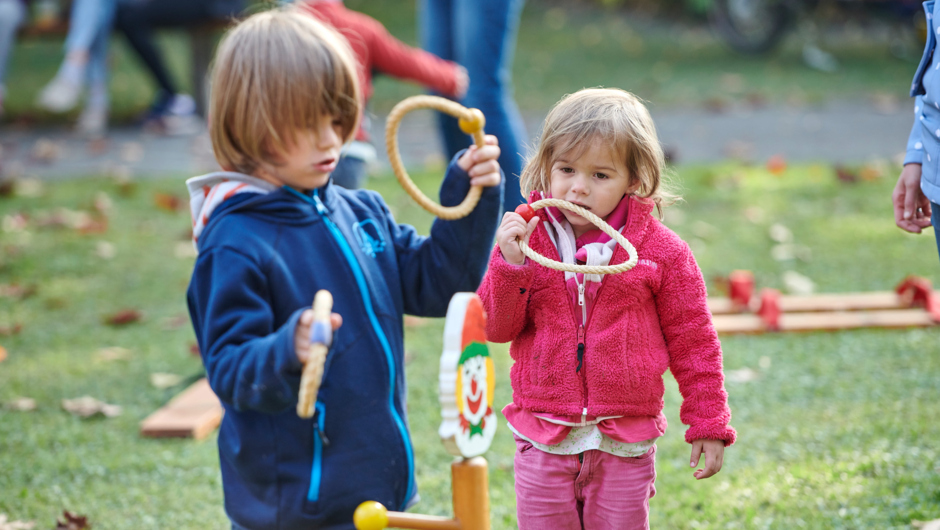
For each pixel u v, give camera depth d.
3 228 11.26
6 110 18.42
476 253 4.07
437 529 3.47
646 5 30.33
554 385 4.14
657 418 4.22
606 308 4.14
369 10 29.50
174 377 7.52
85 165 14.37
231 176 3.75
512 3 8.77
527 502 4.24
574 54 24.08
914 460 5.73
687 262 4.22
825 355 7.57
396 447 3.80
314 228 3.79
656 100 18.84
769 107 18.06
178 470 6.07
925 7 4.64
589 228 4.31
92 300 9.27
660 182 4.32
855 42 24.81
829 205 11.70
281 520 3.64
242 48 3.63
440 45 9.47
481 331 3.50
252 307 3.53
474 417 3.45
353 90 3.77
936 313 8.10
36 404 7.05
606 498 4.17
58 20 17.14
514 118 8.89
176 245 10.92
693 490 5.57
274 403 3.33
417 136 16.20
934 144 4.50
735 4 23.55
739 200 12.00
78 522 5.36
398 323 3.99
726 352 7.70
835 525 5.08
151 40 17.03
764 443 6.13
